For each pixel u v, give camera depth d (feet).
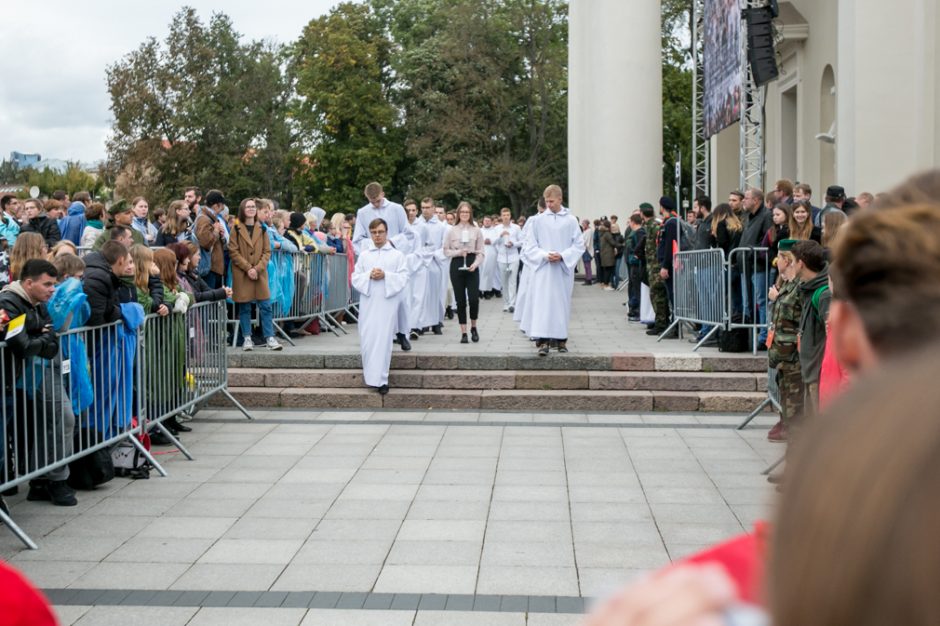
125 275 23.70
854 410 1.72
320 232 50.39
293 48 182.39
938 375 1.68
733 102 56.29
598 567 17.24
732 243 37.88
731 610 1.76
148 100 171.83
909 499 1.59
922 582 1.55
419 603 15.48
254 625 14.64
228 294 31.53
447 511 20.90
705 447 27.20
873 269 2.45
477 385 34.55
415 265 43.88
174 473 24.61
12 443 19.99
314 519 20.39
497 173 155.02
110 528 19.89
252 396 34.01
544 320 35.47
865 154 46.55
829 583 1.62
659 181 89.45
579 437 28.71
